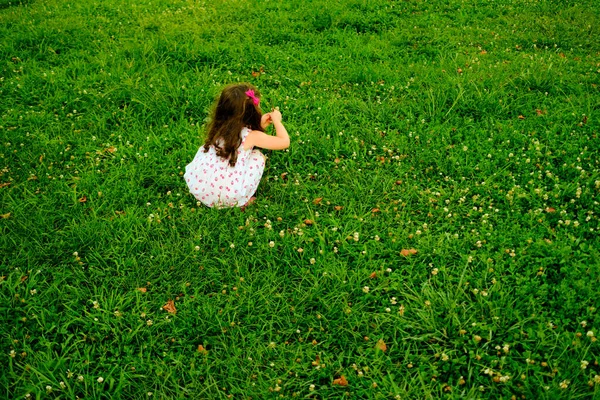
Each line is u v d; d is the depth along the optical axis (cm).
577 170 425
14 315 325
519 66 611
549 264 344
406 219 397
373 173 448
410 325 311
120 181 439
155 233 388
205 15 796
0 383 286
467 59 642
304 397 283
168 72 617
